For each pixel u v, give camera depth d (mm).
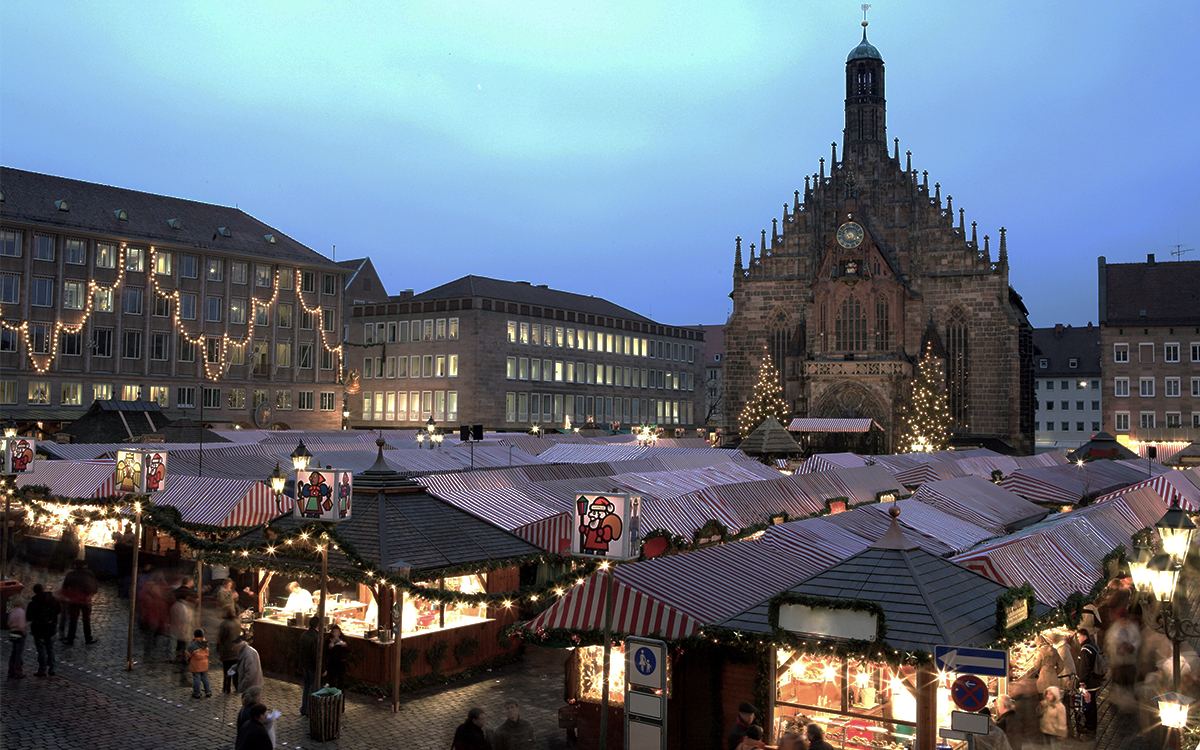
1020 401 99375
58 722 19453
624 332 133125
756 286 103812
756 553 21906
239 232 100188
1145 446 74250
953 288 97562
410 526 24609
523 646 26516
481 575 25266
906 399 94562
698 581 18906
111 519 33031
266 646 24688
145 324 90938
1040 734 18859
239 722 15938
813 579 17312
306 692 20844
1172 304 104500
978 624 16281
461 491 28922
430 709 21672
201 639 21734
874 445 89875
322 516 20203
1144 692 20328
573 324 124500
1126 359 104688
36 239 84438
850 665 16156
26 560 37250
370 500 25406
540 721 20781
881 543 18109
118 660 24359
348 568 22984
